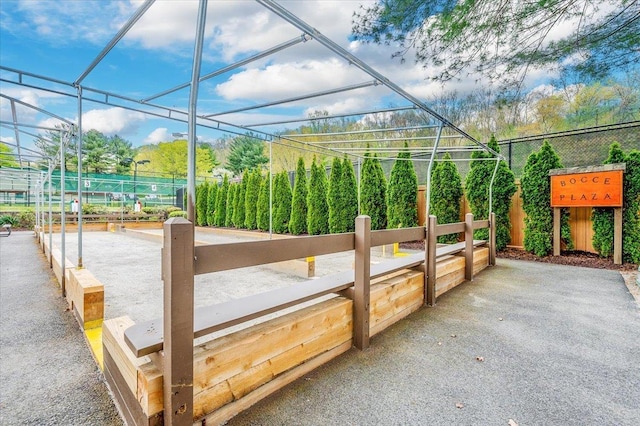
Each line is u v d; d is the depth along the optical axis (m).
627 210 5.35
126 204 19.53
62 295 3.78
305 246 2.03
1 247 8.38
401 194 8.12
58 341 2.56
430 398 1.79
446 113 9.85
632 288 4.02
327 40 2.02
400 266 3.09
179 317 1.36
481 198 7.01
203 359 1.48
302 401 1.75
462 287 4.16
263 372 1.77
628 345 2.45
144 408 1.37
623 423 1.58
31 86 2.82
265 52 2.31
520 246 6.79
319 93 3.12
